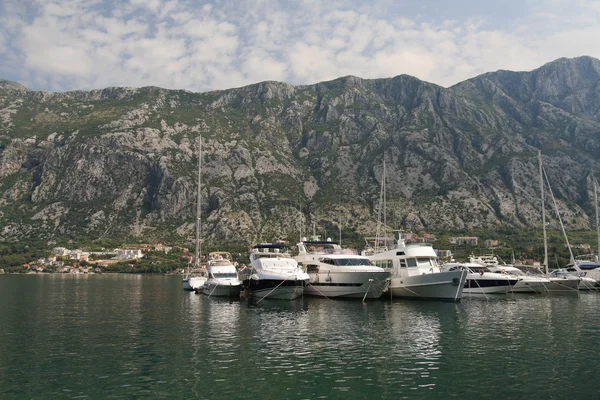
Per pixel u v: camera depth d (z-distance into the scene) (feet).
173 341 107.86
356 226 645.10
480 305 179.63
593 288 255.09
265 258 211.61
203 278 266.16
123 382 76.38
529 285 236.63
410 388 73.87
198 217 295.48
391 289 204.23
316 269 211.20
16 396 70.33
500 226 643.04
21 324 134.62
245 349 99.35
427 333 117.70
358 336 113.80
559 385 75.31
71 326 130.41
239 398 69.41
